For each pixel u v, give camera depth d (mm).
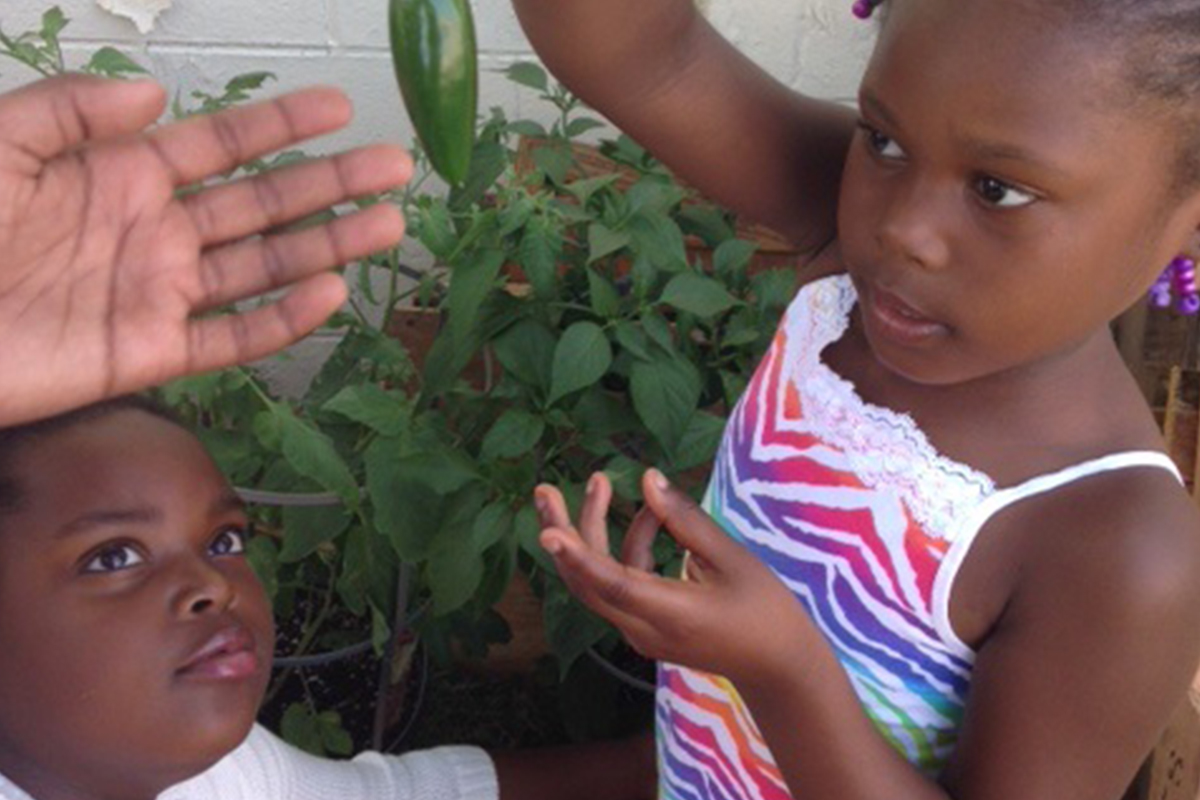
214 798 1466
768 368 1291
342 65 2473
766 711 1102
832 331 1234
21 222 966
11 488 1182
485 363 2221
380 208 1030
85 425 1211
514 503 1818
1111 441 1109
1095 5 888
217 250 1011
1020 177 929
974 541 1128
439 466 1778
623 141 2209
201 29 2439
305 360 2574
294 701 2207
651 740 1942
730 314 2086
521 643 2383
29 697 1195
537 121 2510
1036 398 1109
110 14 2420
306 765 1649
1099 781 1114
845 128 1262
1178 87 907
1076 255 960
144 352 1001
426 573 1854
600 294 1836
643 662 2188
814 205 1275
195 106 2490
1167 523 1070
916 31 936
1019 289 974
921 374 1063
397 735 2207
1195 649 1095
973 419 1129
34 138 949
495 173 2066
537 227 1850
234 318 1018
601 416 1892
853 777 1111
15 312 983
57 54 2176
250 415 2031
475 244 1884
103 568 1194
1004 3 904
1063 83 901
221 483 1273
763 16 2420
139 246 995
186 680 1197
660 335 1826
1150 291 1159
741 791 1372
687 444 1833
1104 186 933
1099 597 1070
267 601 1312
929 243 969
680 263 1868
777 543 1254
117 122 965
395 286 2107
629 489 1814
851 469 1190
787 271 2018
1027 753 1115
